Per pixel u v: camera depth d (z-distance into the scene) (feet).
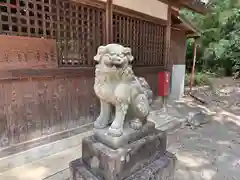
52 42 8.43
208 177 7.52
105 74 5.20
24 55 7.64
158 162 6.13
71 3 8.86
